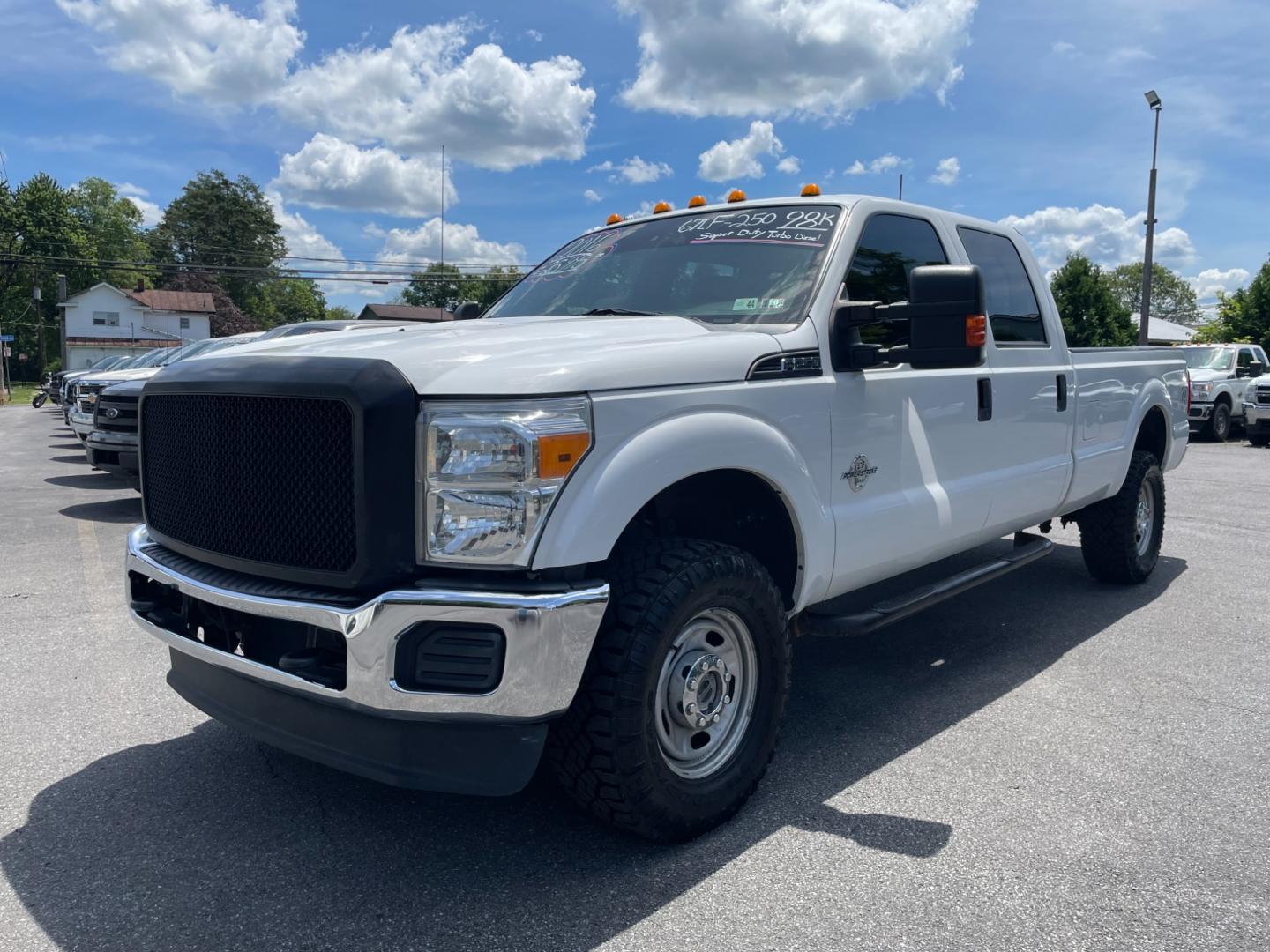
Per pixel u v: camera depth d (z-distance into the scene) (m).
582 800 2.78
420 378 2.55
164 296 77.38
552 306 4.16
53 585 6.31
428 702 2.43
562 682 2.48
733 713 3.09
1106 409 5.46
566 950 2.39
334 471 2.53
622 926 2.49
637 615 2.67
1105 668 4.61
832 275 3.58
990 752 3.62
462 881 2.72
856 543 3.51
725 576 2.85
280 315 101.06
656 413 2.76
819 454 3.35
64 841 2.96
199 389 2.87
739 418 3.00
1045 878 2.72
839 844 2.92
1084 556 6.12
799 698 4.22
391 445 2.47
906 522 3.75
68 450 16.61
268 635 2.82
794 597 3.35
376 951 2.39
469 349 2.76
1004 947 2.40
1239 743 3.70
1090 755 3.59
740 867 2.79
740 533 3.46
